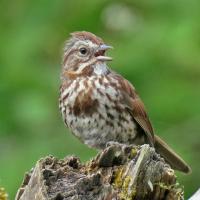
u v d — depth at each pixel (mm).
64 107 12234
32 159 14938
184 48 15281
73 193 9109
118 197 9195
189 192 14695
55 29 16016
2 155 15203
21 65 15805
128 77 15531
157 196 9445
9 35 16047
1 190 9938
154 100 15344
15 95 15750
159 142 12867
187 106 15367
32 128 15508
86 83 12078
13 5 16359
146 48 15602
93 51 12484
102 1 16188
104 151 9477
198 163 14930
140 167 9328
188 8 15641
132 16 16172
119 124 12156
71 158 9539
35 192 9227
